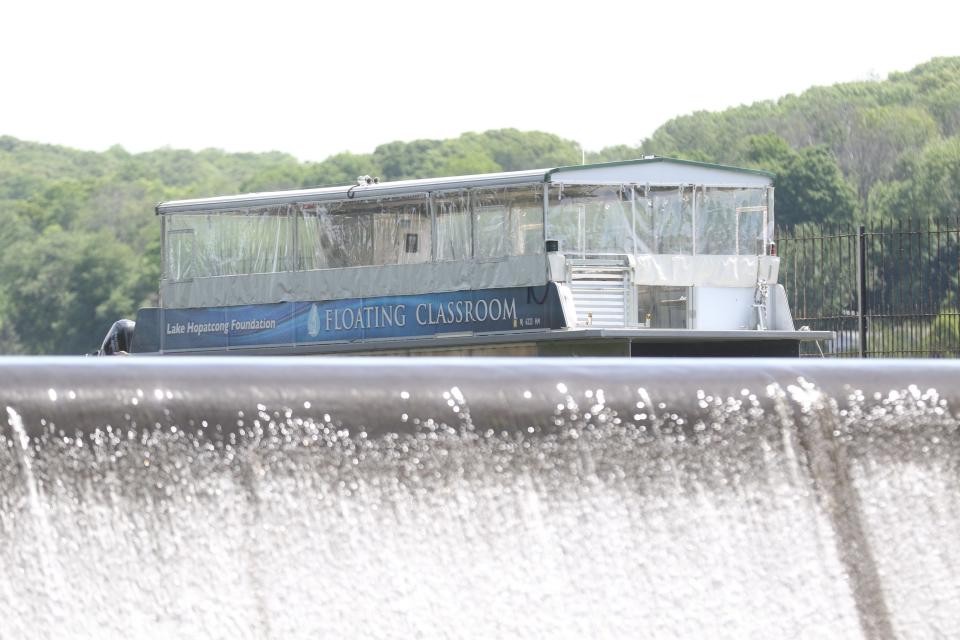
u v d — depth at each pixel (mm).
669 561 25156
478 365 25203
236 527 23609
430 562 24172
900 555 25953
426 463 24250
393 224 88875
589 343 79750
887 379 26359
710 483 25406
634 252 85312
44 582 23000
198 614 23328
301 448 23859
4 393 22984
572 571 24641
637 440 25109
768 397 25766
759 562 25453
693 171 86250
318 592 23656
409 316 87938
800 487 25766
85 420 23188
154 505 23359
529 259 82875
